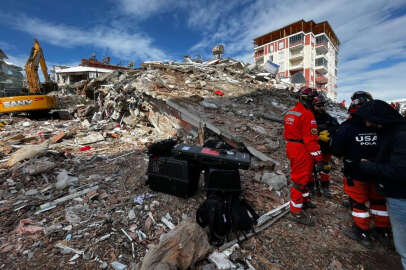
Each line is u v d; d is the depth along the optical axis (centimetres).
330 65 4503
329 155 298
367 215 214
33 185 355
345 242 221
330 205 289
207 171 276
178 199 301
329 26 4012
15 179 368
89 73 3156
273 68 1756
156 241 223
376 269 188
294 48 3928
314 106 275
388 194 151
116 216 266
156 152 315
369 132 188
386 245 212
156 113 782
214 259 190
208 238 214
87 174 405
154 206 285
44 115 1240
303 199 264
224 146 309
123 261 196
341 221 255
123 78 1139
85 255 203
